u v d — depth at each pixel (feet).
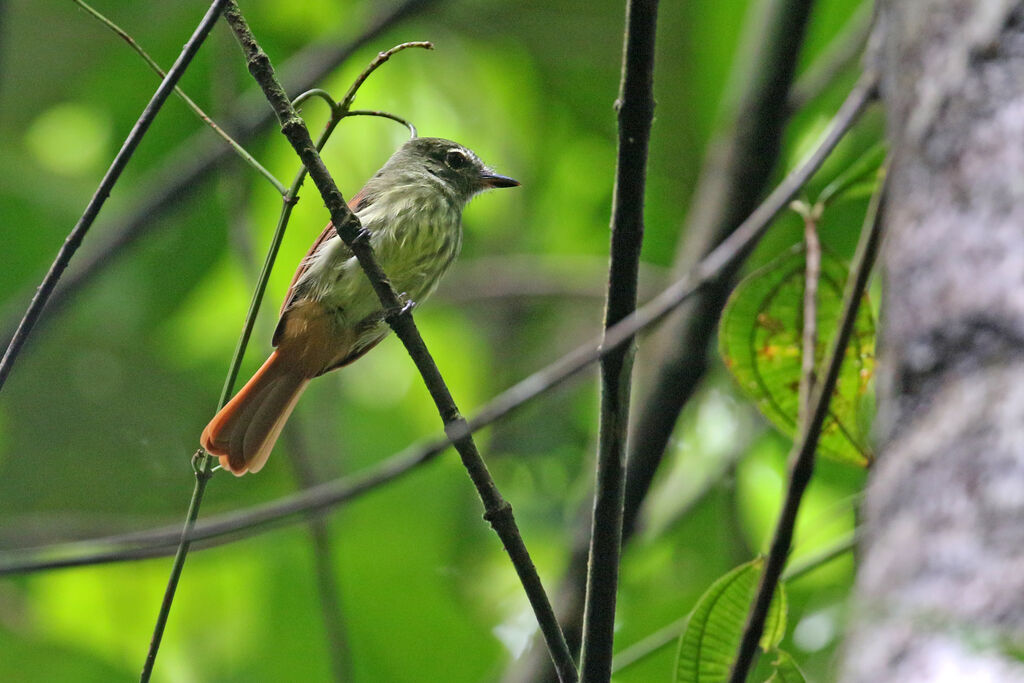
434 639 37.63
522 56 44.78
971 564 12.59
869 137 35.47
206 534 20.11
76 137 47.93
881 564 13.48
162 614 16.16
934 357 14.29
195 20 42.57
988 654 11.37
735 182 31.07
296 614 37.91
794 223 35.70
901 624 12.07
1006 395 13.35
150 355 49.85
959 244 14.48
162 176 38.52
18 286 42.88
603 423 15.71
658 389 29.71
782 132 31.14
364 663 37.42
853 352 21.35
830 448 21.34
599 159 46.70
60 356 49.93
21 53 44.11
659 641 23.82
